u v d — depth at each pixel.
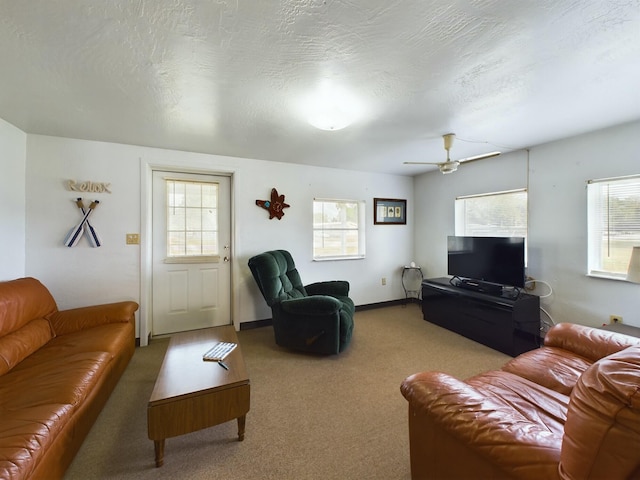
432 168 4.07
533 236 3.04
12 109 2.04
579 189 2.66
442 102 1.96
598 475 0.66
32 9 1.11
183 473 1.38
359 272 4.25
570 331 1.80
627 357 0.76
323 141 2.79
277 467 1.42
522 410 1.21
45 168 2.59
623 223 2.43
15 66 1.50
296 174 3.74
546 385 1.44
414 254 4.68
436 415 1.04
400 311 4.22
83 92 1.79
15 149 2.38
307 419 1.78
